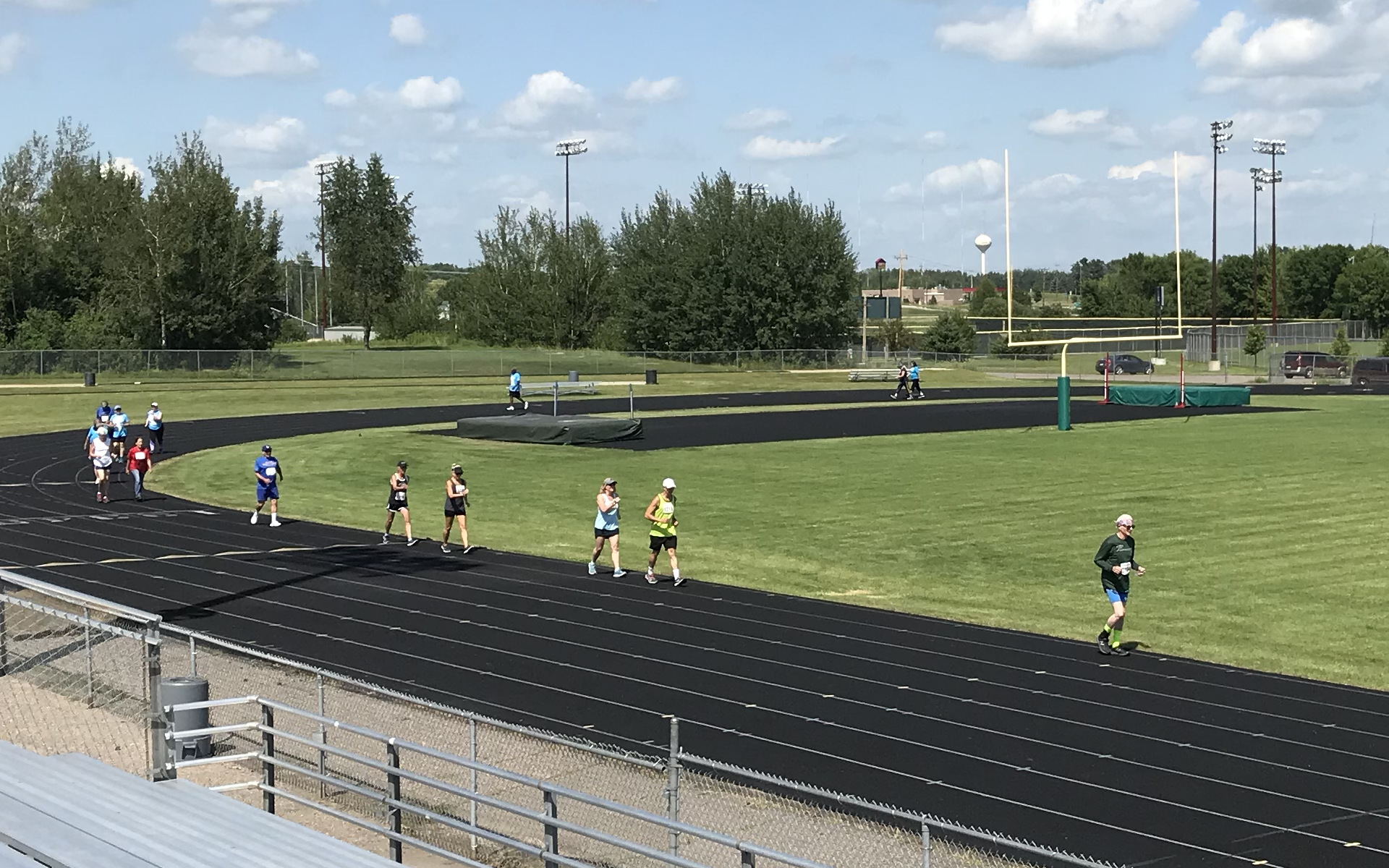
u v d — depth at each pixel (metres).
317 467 42.53
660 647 19.23
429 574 24.94
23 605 14.77
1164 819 12.39
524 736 14.48
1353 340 123.00
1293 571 25.39
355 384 78.44
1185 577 24.89
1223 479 37.94
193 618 20.77
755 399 73.69
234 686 16.38
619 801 12.53
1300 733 15.18
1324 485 36.53
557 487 38.28
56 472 41.50
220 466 42.81
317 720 12.23
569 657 18.58
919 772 13.75
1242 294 161.25
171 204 86.56
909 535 29.75
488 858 11.41
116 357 78.50
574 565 26.16
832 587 24.14
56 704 14.71
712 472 41.19
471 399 70.69
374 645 19.09
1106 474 39.38
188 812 10.86
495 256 123.56
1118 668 18.23
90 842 10.09
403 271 126.56
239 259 89.12
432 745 14.20
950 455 44.75
